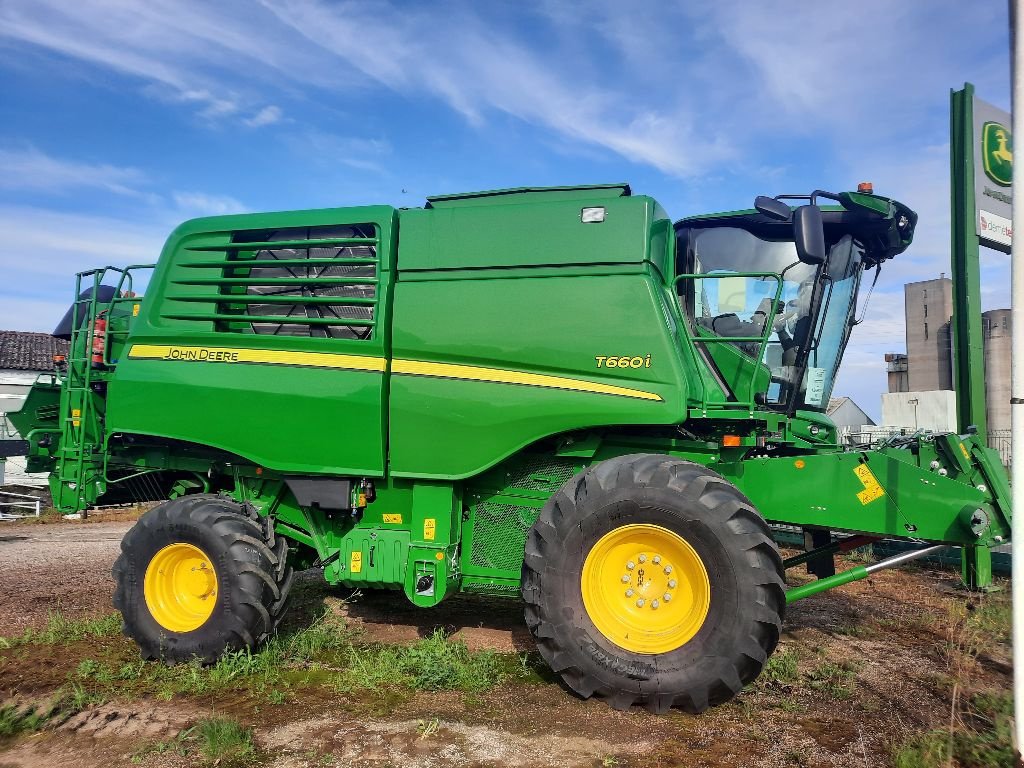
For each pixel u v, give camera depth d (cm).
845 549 501
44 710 378
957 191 569
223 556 450
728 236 551
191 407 495
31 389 589
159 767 317
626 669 373
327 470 470
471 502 480
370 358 466
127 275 561
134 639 466
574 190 460
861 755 326
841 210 533
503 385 441
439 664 420
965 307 562
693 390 456
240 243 500
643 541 390
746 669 365
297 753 328
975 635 507
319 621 550
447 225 460
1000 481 448
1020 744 305
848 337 575
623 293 425
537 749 332
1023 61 317
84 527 1320
